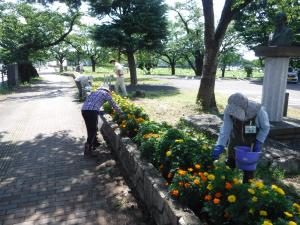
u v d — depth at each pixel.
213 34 11.11
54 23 28.69
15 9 27.88
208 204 2.78
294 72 25.70
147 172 3.91
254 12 25.92
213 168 3.40
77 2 16.92
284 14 7.15
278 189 2.60
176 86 20.66
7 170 5.40
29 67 28.16
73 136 7.73
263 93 7.57
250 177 3.50
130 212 3.94
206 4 10.87
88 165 5.61
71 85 23.94
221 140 3.54
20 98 15.56
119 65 13.72
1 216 3.86
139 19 19.09
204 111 10.73
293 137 6.96
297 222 2.29
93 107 5.93
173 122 8.84
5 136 7.79
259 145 3.51
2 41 26.91
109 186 4.70
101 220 3.77
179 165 3.63
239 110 3.35
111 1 19.00
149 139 4.50
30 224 3.69
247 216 2.43
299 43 20.94
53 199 4.30
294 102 13.95
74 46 39.16
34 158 6.03
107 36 19.02
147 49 20.91
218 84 24.27
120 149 5.54
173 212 2.92
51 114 10.80
